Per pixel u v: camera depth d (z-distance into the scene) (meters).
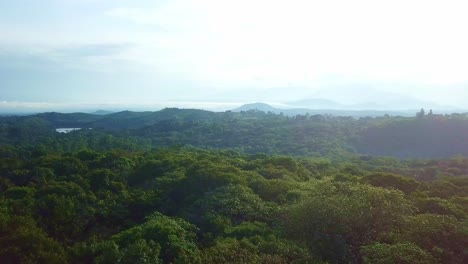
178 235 22.05
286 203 26.97
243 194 27.95
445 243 18.70
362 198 21.97
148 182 38.81
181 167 40.88
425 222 19.86
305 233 20.86
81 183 37.84
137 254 19.39
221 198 27.62
